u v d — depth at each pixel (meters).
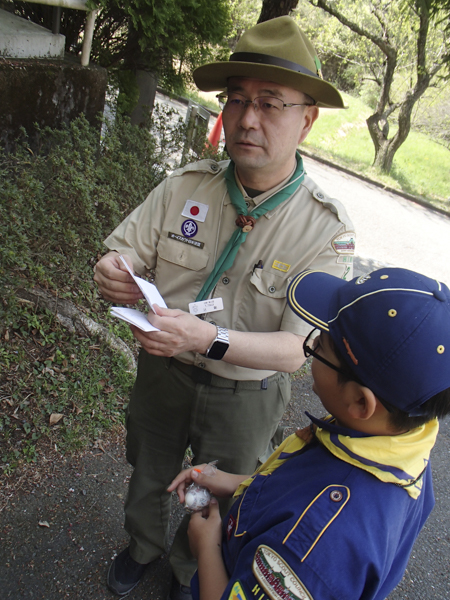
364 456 0.89
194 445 1.79
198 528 1.18
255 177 1.52
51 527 2.17
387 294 0.86
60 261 2.95
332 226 1.52
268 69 1.39
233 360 1.44
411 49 12.64
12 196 2.47
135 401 1.87
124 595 2.00
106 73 3.81
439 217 11.21
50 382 2.73
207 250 1.62
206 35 4.35
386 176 13.09
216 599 1.03
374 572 0.81
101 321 3.20
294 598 0.80
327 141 15.15
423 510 1.04
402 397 0.84
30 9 4.18
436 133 18.38
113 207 3.11
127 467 2.56
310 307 1.02
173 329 1.32
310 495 0.88
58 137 3.29
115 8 3.98
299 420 3.44
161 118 4.27
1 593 1.88
